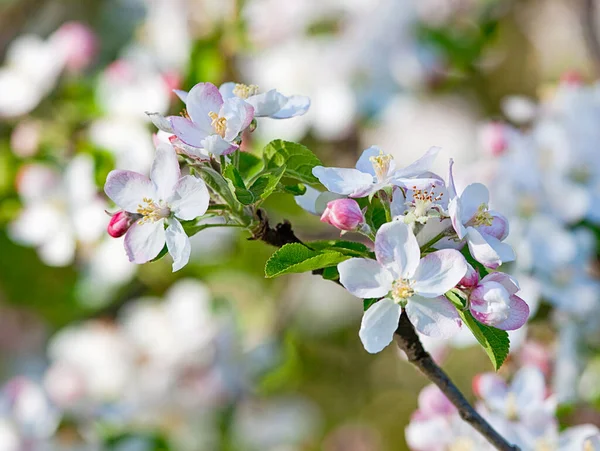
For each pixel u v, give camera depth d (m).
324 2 1.74
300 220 1.68
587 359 1.33
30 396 1.55
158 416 1.60
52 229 1.51
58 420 1.55
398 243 1.07
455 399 1.11
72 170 1.49
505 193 1.34
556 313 1.35
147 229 1.08
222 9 1.68
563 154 1.35
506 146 1.37
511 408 1.21
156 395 1.60
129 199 1.08
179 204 1.08
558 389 1.32
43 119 1.61
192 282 1.71
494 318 1.06
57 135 1.55
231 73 1.68
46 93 1.59
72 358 1.62
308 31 1.74
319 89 1.71
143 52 1.66
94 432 1.56
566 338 1.33
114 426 1.57
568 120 1.38
